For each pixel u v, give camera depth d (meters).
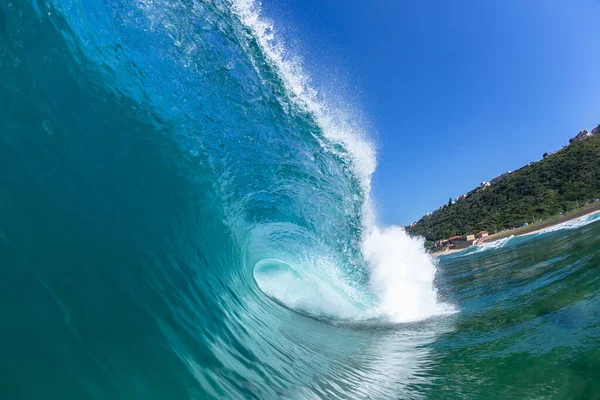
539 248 20.80
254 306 7.77
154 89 6.67
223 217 7.95
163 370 3.37
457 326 8.06
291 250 10.34
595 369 4.27
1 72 4.13
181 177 6.80
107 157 5.21
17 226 3.36
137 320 3.75
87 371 2.78
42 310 2.92
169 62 6.98
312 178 10.02
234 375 4.05
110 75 5.90
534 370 4.65
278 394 4.08
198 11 7.25
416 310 10.88
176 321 4.35
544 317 6.84
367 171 11.47
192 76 7.36
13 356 2.48
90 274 3.70
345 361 6.27
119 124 5.74
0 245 3.09
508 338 6.21
